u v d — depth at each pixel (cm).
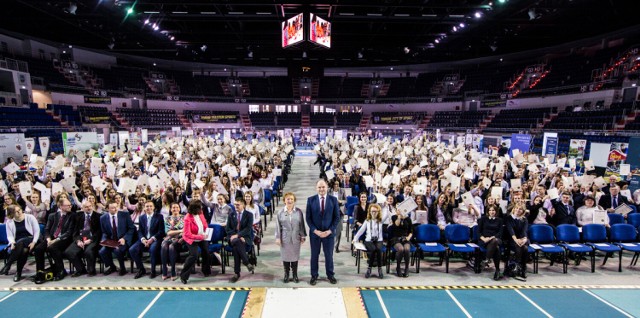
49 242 717
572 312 606
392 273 756
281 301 630
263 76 4716
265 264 802
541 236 791
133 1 1878
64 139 1822
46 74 2923
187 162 1570
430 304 627
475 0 1941
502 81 3775
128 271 761
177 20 2375
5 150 1463
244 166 1342
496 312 604
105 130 2908
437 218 878
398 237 766
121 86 3666
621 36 2873
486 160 1388
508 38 3008
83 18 2261
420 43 3219
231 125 4275
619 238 805
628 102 2369
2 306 612
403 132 4066
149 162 1572
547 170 1317
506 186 1134
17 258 705
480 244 752
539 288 692
